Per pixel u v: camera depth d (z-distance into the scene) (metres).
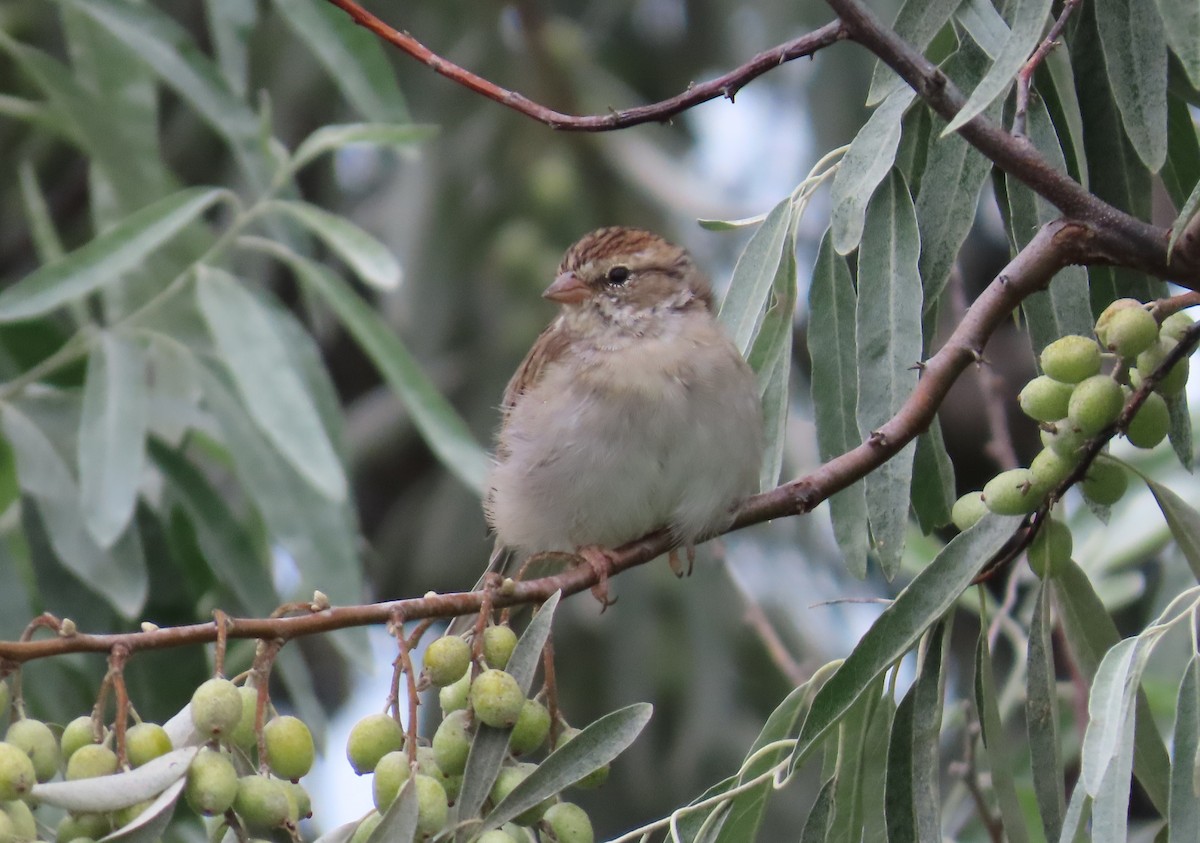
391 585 13.62
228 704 4.81
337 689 14.19
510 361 12.95
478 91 5.99
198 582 9.52
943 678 6.05
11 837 4.56
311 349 9.18
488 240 13.27
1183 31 5.49
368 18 6.04
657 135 13.81
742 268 7.07
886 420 6.27
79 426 9.02
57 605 8.94
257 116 9.42
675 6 14.33
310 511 9.05
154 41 9.32
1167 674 8.53
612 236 9.03
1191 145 6.74
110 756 4.78
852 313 6.80
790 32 12.85
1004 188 7.04
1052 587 6.29
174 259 9.99
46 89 9.98
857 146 6.36
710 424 7.74
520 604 5.58
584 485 7.94
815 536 12.76
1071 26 6.74
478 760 5.15
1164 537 9.00
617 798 12.42
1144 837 7.38
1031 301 6.45
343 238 9.05
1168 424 5.71
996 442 8.61
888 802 5.99
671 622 12.73
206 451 10.45
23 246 14.14
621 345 8.35
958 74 6.52
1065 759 8.53
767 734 6.48
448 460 9.03
